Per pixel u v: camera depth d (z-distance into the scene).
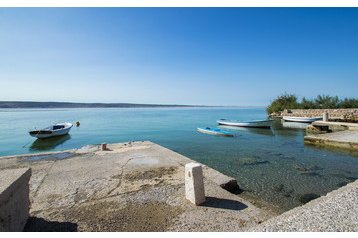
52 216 4.86
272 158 13.47
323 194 8.04
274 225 3.69
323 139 15.95
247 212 4.92
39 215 4.90
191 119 56.38
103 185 6.71
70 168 8.62
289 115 43.81
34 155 11.01
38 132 22.02
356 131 18.86
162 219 4.68
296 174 10.28
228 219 4.63
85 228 4.38
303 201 7.43
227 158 13.66
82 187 6.57
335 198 4.55
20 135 28.28
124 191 6.21
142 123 44.31
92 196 5.92
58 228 4.38
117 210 5.10
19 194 4.06
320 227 3.50
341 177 9.85
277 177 9.88
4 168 8.80
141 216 4.82
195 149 16.80
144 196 5.84
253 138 21.67
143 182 6.91
